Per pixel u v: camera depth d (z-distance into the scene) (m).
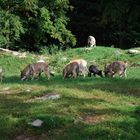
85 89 20.64
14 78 26.97
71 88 20.89
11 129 15.21
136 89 21.27
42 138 14.64
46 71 25.86
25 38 48.16
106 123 15.23
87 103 17.53
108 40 56.59
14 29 43.66
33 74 25.70
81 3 55.47
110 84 22.75
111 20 51.19
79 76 26.14
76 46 56.66
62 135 14.51
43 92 19.38
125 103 18.09
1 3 44.19
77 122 15.50
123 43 54.59
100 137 14.23
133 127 15.16
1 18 43.16
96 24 55.16
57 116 15.74
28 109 16.84
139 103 18.45
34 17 46.69
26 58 35.94
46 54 43.69
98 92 20.00
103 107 17.22
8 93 20.33
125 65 26.22
